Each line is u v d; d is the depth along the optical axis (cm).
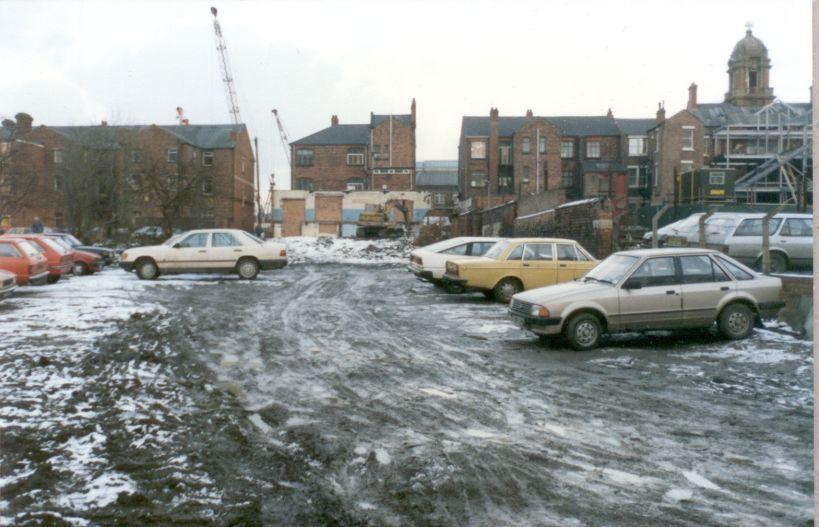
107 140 4366
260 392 724
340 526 388
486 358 930
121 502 420
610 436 568
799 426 598
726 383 766
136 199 4775
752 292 1026
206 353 946
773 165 3581
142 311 1403
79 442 541
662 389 743
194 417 620
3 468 480
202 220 4809
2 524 387
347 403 679
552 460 504
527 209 3047
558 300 989
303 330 1180
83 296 1714
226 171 6084
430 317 1362
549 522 395
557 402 685
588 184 6234
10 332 1115
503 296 1617
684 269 1025
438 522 394
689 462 502
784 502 426
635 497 434
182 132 6356
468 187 6462
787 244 1647
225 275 2545
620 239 2138
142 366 851
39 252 1933
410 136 6562
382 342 1059
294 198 6034
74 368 831
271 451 523
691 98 6212
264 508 412
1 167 4362
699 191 3372
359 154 6588
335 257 3919
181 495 432
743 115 6009
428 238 4256
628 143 6322
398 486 449
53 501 421
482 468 484
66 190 4259
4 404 653
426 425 600
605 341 1059
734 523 394
